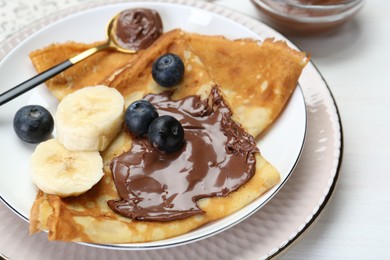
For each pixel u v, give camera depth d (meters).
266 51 0.43
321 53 0.48
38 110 0.39
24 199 0.37
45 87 0.42
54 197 0.35
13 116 0.40
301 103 0.41
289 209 0.38
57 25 0.45
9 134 0.39
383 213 0.40
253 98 0.42
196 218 0.36
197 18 0.46
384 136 0.43
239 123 0.39
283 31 0.50
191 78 0.42
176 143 0.37
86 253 0.36
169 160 0.38
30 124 0.39
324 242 0.39
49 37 0.44
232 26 0.46
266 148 0.40
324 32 0.49
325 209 0.39
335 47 0.49
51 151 0.37
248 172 0.37
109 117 0.38
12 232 0.36
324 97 0.43
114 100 0.39
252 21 0.47
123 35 0.45
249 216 0.37
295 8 0.47
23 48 0.43
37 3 0.50
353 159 0.42
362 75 0.47
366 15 0.51
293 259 0.38
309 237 0.39
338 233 0.39
